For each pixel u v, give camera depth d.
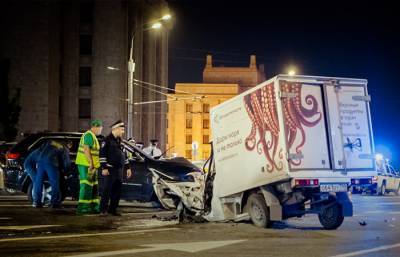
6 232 9.40
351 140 10.50
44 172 13.84
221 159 11.59
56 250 7.62
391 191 28.45
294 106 10.05
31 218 11.45
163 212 13.55
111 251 7.57
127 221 11.32
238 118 11.13
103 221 11.19
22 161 15.06
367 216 13.28
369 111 10.77
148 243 8.34
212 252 7.57
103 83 59.53
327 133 10.29
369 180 10.56
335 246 8.25
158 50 74.31
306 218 12.59
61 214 12.30
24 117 56.00
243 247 8.05
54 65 58.44
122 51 60.53
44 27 56.88
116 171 12.38
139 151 14.49
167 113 82.44
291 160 9.85
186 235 9.34
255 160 10.60
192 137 82.00
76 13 60.09
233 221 11.50
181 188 12.31
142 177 14.23
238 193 11.14
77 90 59.91
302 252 7.66
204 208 12.15
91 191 12.41
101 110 59.34
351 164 10.43
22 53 56.62
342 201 10.50
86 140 12.36
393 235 9.59
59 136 15.13
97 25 60.00
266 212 10.38
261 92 10.43
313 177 9.98
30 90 56.28
